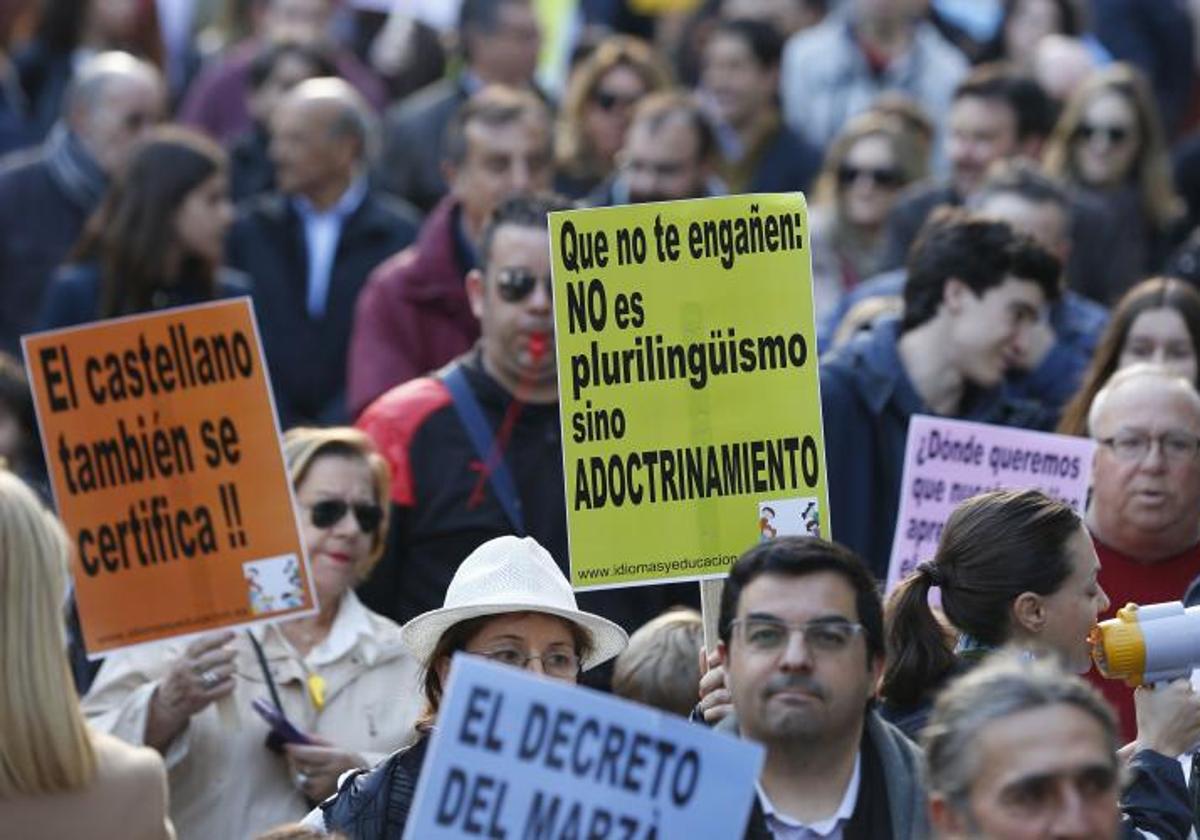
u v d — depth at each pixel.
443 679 19.11
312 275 32.75
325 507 22.33
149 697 21.45
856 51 41.66
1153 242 35.88
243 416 21.50
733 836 15.30
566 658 19.09
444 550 23.84
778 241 20.27
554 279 20.23
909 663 18.86
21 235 34.72
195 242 29.70
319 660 22.19
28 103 41.00
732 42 38.19
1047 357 27.23
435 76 42.47
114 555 21.50
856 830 16.56
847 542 24.27
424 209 37.12
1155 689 18.33
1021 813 14.19
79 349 21.52
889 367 24.38
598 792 15.28
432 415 24.00
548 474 23.98
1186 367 25.22
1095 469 22.36
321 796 21.52
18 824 16.53
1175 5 45.47
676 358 20.20
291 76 36.97
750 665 16.41
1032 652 17.98
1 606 16.47
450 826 15.22
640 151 31.55
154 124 35.00
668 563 20.08
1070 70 40.31
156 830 16.95
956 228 24.33
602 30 46.03
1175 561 22.34
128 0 41.69
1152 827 17.83
